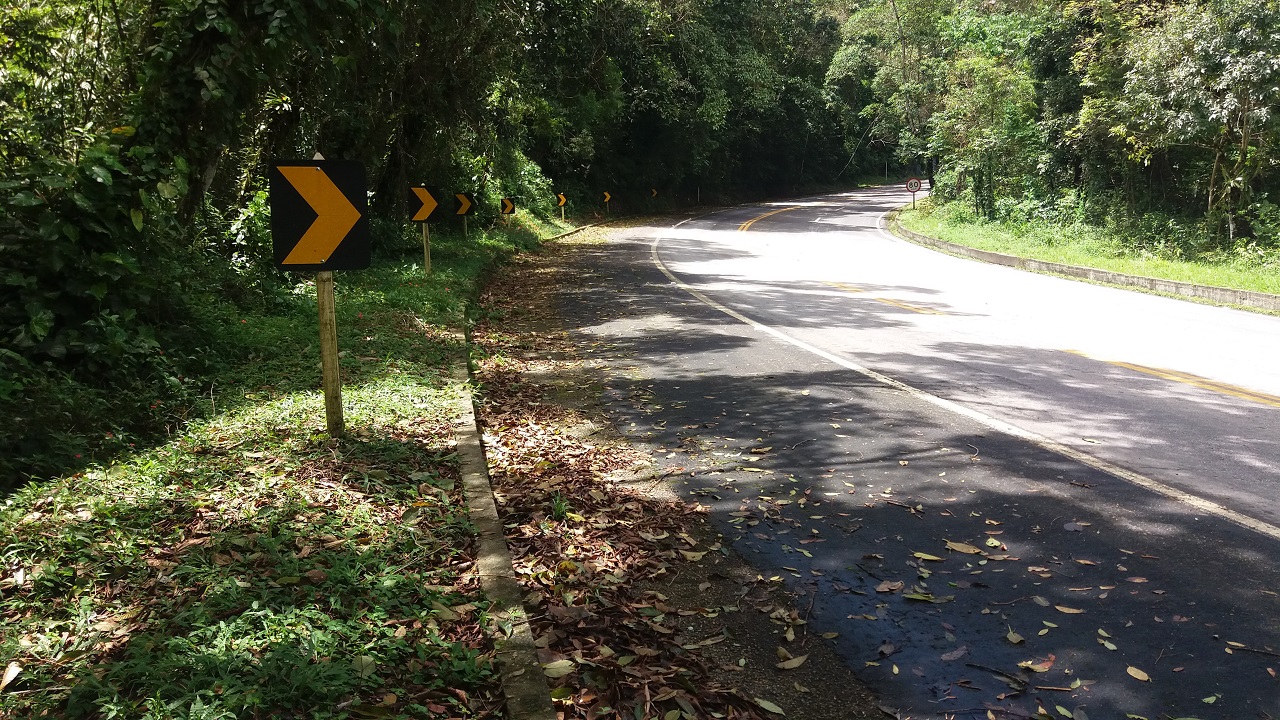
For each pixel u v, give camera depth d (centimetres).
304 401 632
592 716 296
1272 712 300
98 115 767
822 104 6500
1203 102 1725
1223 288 1412
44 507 413
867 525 471
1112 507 486
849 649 350
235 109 757
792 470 564
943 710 308
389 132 1738
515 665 304
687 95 4047
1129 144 2120
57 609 322
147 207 645
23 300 581
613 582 404
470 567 389
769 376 831
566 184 4141
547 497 511
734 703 310
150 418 569
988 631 360
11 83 727
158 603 326
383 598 336
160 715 246
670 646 349
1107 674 326
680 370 873
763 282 1662
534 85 2292
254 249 1093
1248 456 569
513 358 955
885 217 4128
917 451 595
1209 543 435
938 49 4034
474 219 2503
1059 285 1642
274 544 371
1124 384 784
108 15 791
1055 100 2470
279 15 707
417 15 1377
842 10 5272
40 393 517
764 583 408
